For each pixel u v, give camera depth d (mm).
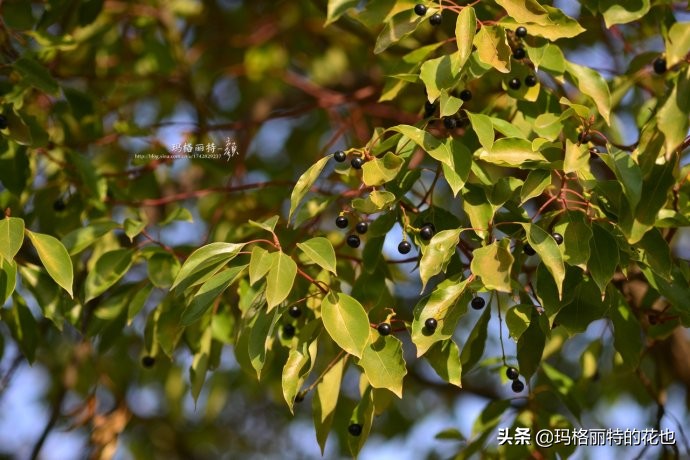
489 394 6977
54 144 4703
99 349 4516
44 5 5270
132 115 6059
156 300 6160
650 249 3451
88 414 5461
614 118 4695
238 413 7633
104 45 5777
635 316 4160
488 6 4043
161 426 7336
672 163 3494
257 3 7191
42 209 4789
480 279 3301
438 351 3426
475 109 4398
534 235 3188
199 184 6273
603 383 6117
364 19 3688
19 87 4270
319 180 5227
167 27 6238
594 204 3482
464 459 4445
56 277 3537
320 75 6816
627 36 5633
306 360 3381
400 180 3514
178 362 6066
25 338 4305
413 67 3967
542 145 3379
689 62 3562
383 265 3963
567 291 3404
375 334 3332
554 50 3830
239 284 4105
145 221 4512
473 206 3451
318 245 3287
